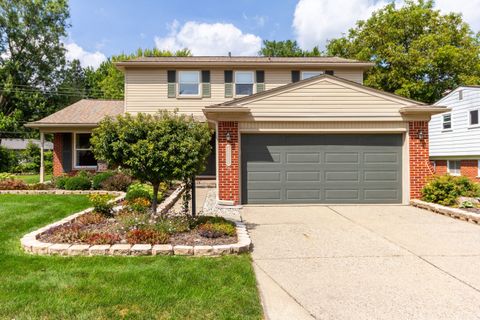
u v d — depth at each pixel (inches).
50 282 151.3
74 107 685.9
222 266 175.6
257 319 124.0
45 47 1200.2
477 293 149.0
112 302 133.4
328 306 137.4
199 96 638.5
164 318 122.7
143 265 174.6
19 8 1140.5
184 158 237.8
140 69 634.8
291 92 381.7
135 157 234.5
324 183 386.9
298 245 223.0
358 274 171.9
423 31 1022.4
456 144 729.6
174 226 233.6
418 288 154.6
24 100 1140.5
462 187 350.9
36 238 213.2
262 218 310.8
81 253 190.2
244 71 648.4
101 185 472.1
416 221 296.2
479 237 242.2
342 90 383.9
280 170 386.0
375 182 388.5
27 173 972.6
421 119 384.2
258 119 378.0
